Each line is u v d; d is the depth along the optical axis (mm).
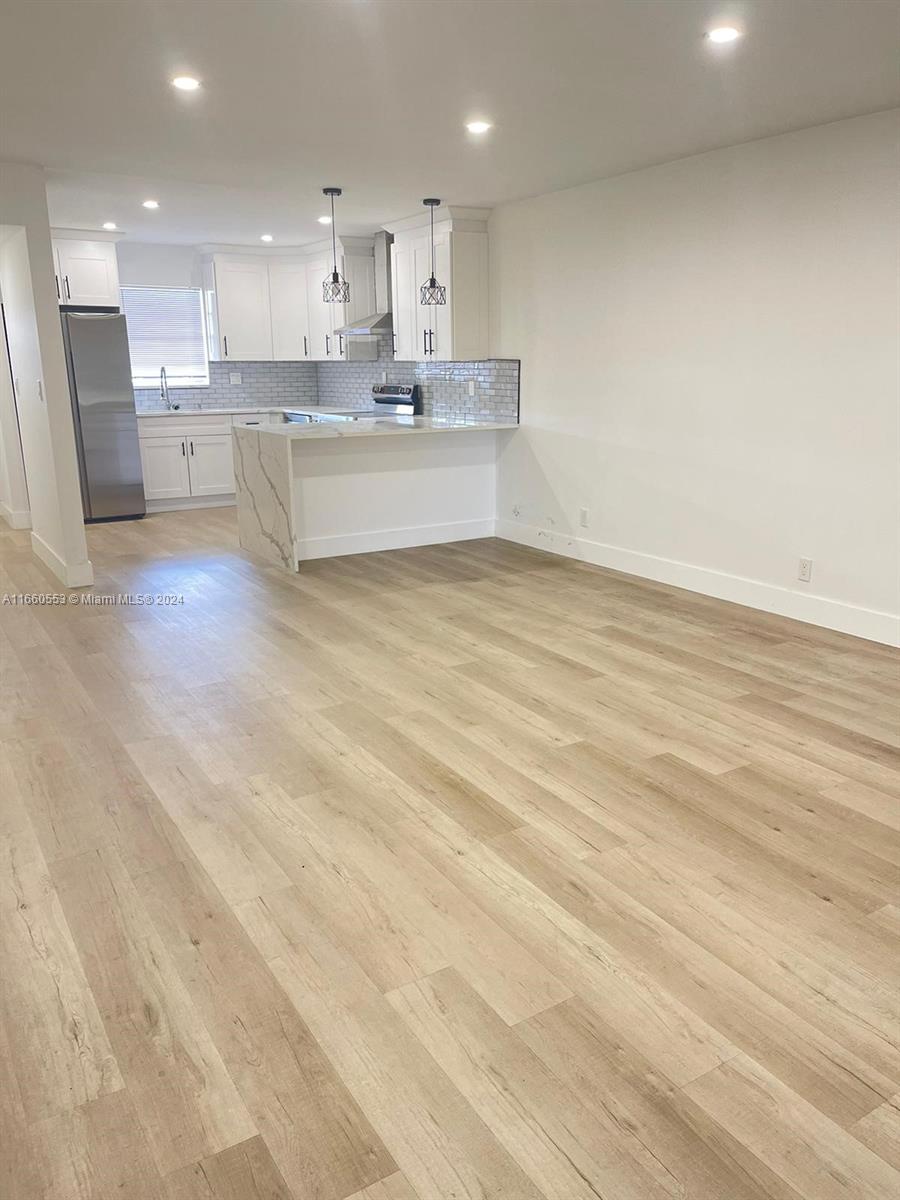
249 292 8344
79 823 2648
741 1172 1511
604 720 3355
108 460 7520
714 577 5020
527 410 6270
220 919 2199
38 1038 1819
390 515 6391
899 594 4102
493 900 2268
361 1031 1832
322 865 2428
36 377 5234
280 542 5844
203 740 3213
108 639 4371
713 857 2453
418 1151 1557
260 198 5699
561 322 5797
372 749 3131
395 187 5352
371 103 3580
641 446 5359
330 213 6289
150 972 2014
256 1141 1577
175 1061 1758
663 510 5289
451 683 3746
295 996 1935
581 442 5816
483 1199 1465
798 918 2191
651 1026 1843
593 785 2857
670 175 4816
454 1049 1783
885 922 2176
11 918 2209
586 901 2262
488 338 6488
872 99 3621
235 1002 1918
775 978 1984
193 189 5371
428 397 7453
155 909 2242
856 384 4109
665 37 2889
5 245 5672
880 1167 1521
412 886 2328
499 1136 1583
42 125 3889
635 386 5320
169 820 2664
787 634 4348
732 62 3135
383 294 7598
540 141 4246
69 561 5324
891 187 3822
